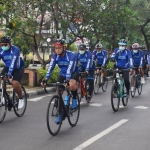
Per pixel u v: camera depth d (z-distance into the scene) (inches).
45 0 555.8
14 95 350.0
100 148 251.6
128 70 421.1
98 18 704.4
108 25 745.6
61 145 259.0
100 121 341.7
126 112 390.3
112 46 828.0
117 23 756.0
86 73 422.6
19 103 352.2
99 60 561.3
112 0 735.1
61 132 297.4
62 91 297.3
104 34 788.6
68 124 326.6
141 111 397.7
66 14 666.2
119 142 267.4
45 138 277.9
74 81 309.3
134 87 511.2
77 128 312.3
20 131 299.9
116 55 426.6
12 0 510.0
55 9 648.4
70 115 310.3
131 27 849.5
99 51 556.7
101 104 444.1
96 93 550.0
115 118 356.2
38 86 577.3
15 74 342.0
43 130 303.6
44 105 431.2
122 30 795.4
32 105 430.3
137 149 250.5
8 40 329.1
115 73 402.6
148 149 251.0
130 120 346.9
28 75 578.2
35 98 487.5
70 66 297.9
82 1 664.4
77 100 323.6
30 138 277.7
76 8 660.7
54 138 278.1
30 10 612.1
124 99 430.6
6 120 341.7
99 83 558.3
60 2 613.3
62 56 303.1
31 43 689.6
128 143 265.1
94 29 730.8
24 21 603.2
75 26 696.4
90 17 687.1
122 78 414.9
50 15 646.5
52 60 305.6
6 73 335.0
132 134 291.7
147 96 524.7
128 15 785.6
